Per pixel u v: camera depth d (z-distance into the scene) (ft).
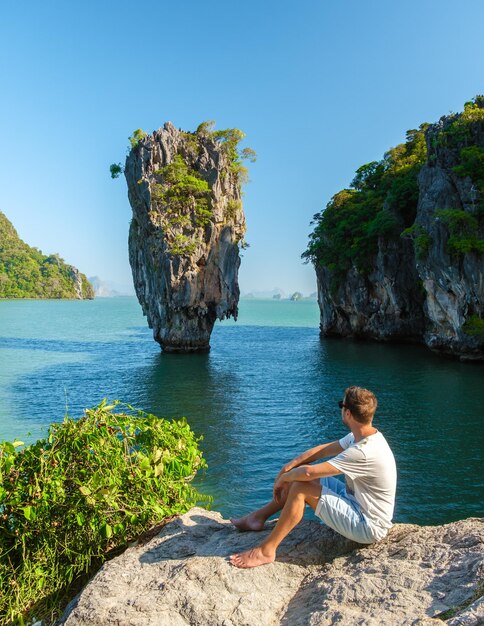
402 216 222.89
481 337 157.79
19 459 18.61
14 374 145.07
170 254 194.39
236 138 216.95
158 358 186.70
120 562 16.16
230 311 220.23
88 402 107.76
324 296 270.67
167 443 21.50
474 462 67.26
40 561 17.74
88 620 13.64
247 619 13.29
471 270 155.22
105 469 19.12
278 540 15.21
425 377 135.03
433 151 186.91
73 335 281.33
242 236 223.71
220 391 120.47
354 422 15.30
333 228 255.91
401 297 220.43
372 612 12.16
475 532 14.66
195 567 15.11
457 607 11.67
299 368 157.17
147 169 205.36
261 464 67.77
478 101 198.18
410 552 14.53
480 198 160.15
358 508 15.24
